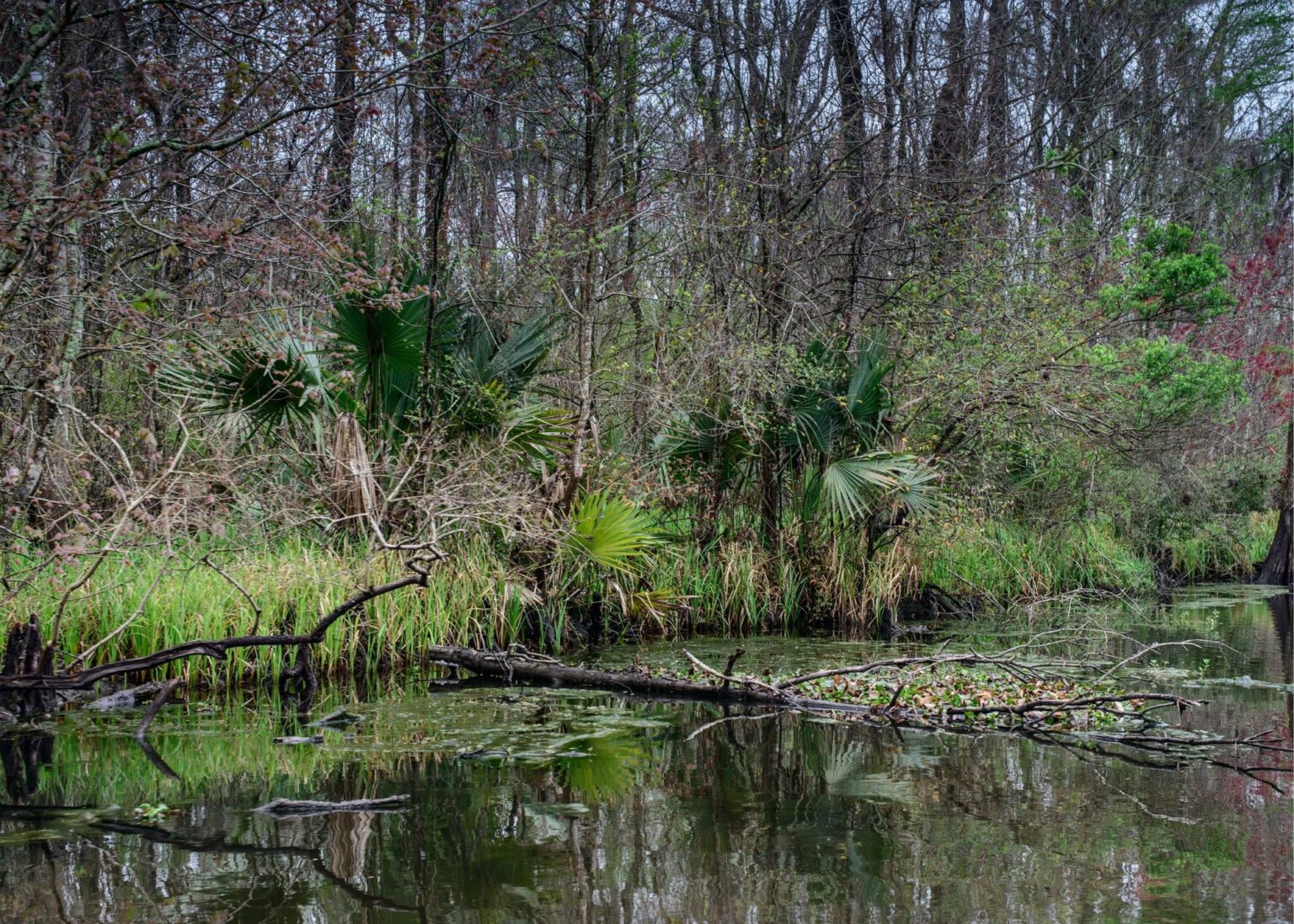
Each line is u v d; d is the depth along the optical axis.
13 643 6.93
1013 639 11.52
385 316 9.19
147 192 8.44
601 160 11.41
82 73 7.79
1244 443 19.30
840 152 14.20
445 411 9.92
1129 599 14.88
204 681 8.30
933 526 13.16
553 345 11.00
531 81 11.01
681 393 11.52
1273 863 4.42
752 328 12.77
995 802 5.36
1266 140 24.48
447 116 10.14
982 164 15.02
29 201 7.03
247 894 4.06
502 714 7.48
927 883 4.17
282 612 8.62
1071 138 18.14
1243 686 8.63
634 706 7.89
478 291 11.83
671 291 12.40
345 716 7.29
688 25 13.61
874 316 13.75
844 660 9.80
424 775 5.82
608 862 4.43
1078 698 7.33
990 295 12.88
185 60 9.61
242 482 9.19
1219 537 18.50
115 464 8.95
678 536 12.08
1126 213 19.47
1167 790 5.58
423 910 3.90
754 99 15.01
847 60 15.81
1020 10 18.80
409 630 9.37
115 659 7.98
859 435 12.34
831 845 4.66
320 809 5.16
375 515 9.23
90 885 4.13
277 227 9.16
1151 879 4.21
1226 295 14.25
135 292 8.55
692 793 5.50
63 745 6.41
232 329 8.76
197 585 8.37
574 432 10.42
